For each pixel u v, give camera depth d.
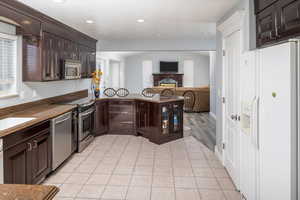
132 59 15.04
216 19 4.19
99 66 8.89
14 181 2.54
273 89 1.90
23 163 2.71
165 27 5.01
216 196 2.93
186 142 5.38
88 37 6.04
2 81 3.40
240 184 2.86
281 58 1.77
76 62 5.07
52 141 3.44
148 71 15.08
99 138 5.67
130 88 15.12
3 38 3.39
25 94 3.88
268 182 2.01
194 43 6.87
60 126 3.69
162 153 4.59
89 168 3.83
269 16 2.42
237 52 3.13
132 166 3.92
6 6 2.99
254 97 2.27
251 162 2.39
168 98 5.62
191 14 3.82
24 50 3.78
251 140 2.28
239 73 3.03
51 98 4.70
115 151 4.70
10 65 3.58
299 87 1.66
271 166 1.95
